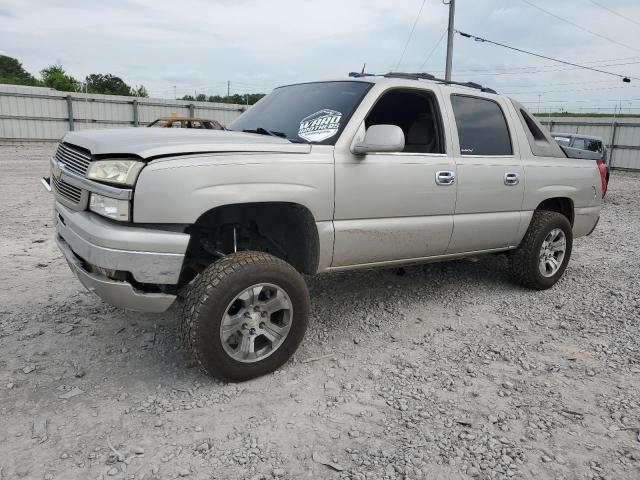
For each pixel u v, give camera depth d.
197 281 3.16
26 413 2.93
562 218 5.34
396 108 4.21
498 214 4.80
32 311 4.34
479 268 6.16
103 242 2.93
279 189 3.33
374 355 3.83
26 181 12.89
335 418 3.00
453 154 4.39
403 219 4.07
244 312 3.26
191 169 3.02
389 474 2.54
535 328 4.44
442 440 2.82
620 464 2.68
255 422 2.93
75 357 3.60
